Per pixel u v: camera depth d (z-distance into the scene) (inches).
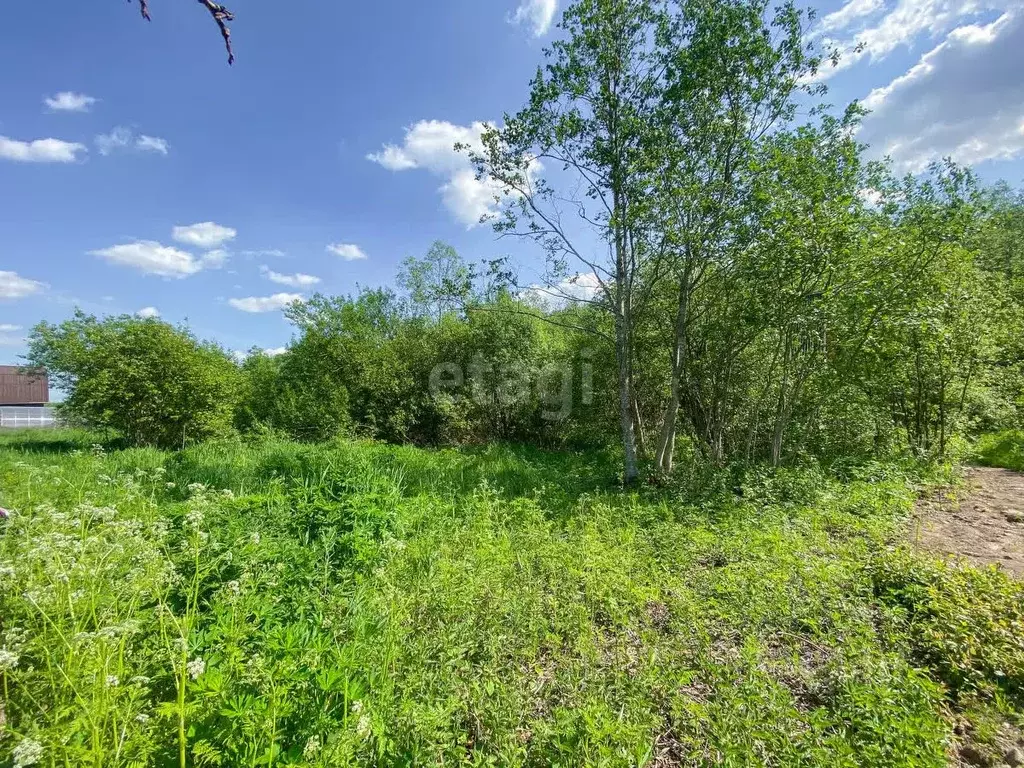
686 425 436.1
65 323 524.7
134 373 474.3
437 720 88.7
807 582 143.8
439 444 567.2
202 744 75.8
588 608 141.6
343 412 528.7
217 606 112.5
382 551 172.6
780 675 114.7
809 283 300.0
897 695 92.4
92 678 85.7
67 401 514.3
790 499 259.3
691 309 359.9
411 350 593.0
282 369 616.1
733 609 133.8
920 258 295.0
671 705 100.3
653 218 315.3
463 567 153.9
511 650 118.8
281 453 365.1
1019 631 120.3
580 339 524.4
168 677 96.7
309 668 92.0
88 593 106.7
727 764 82.0
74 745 72.4
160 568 118.6
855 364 325.4
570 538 204.4
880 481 287.9
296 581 146.7
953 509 259.9
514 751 86.7
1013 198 863.1
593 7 313.0
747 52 289.6
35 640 91.7
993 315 376.8
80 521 129.6
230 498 173.5
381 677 99.1
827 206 268.4
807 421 366.3
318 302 569.0
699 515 234.4
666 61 314.3
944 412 374.9
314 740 74.3
